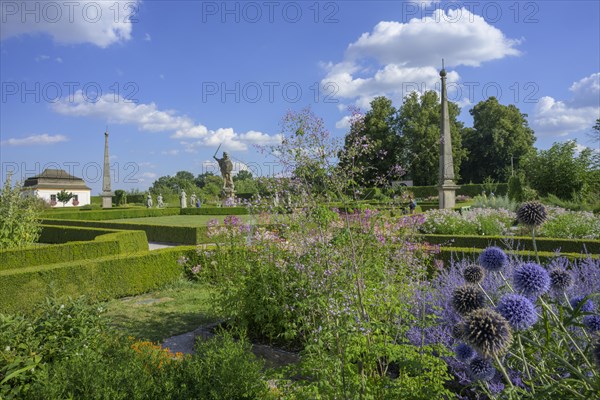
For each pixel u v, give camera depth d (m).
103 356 3.89
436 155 40.41
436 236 10.16
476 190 42.06
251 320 5.91
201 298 8.42
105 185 42.66
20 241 11.33
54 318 4.09
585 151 23.66
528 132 52.56
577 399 2.16
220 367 3.35
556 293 2.96
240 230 6.45
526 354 2.73
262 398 3.30
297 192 5.32
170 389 3.09
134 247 12.41
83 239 14.69
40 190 60.75
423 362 3.07
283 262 5.62
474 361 2.57
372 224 4.66
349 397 2.87
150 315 7.44
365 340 3.41
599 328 2.48
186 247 10.02
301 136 4.58
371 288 4.23
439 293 4.75
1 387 3.25
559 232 12.46
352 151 4.73
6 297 7.20
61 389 3.07
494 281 4.25
